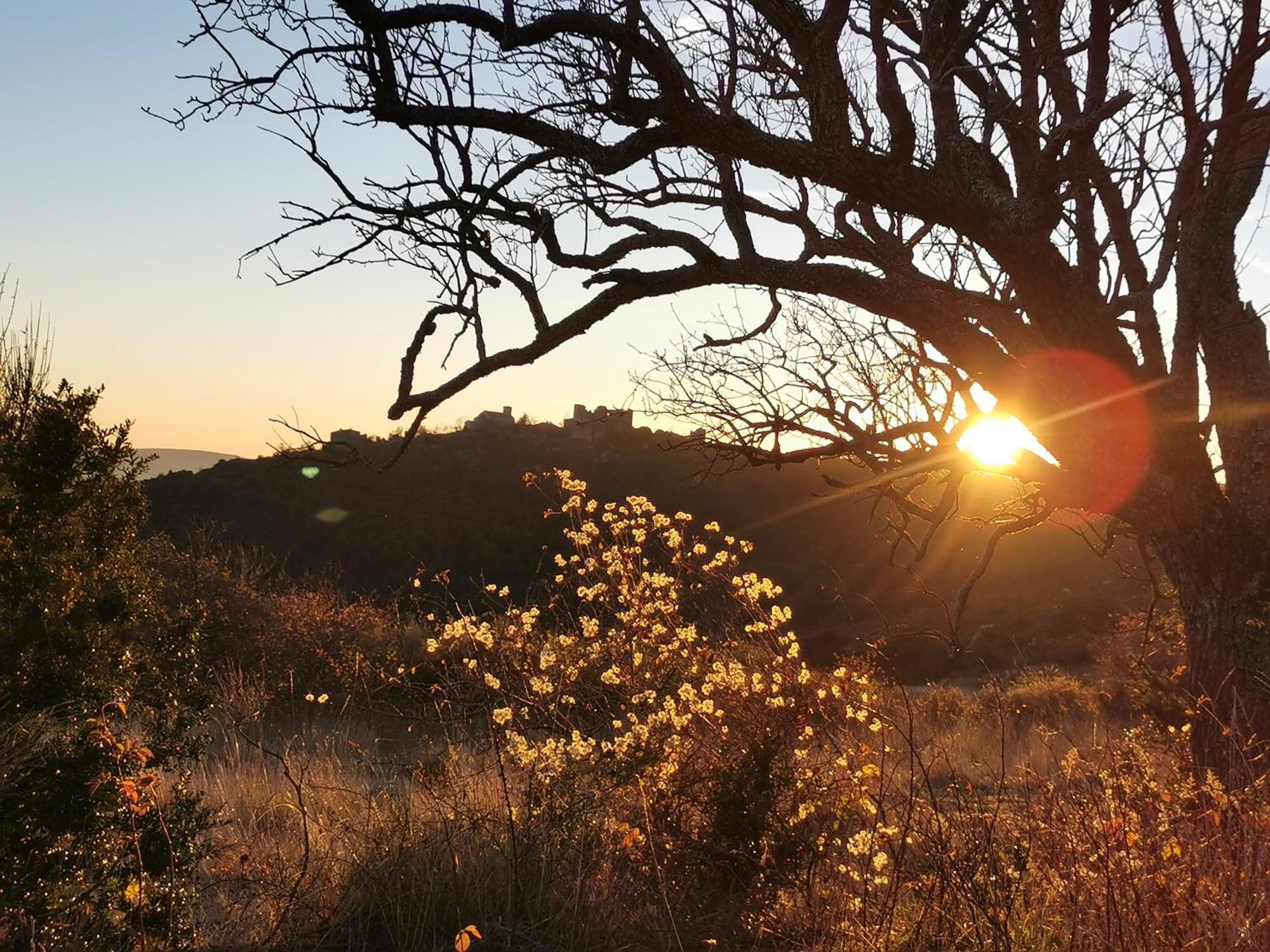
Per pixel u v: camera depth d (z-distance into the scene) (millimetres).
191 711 4145
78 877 3373
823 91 5684
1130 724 10250
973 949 3354
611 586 6371
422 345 5805
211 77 5133
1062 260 6043
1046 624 21734
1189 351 6438
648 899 4289
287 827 5281
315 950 3676
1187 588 6473
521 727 5641
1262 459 6324
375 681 10883
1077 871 3545
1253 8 6062
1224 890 3246
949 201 5895
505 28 5156
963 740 8641
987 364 6426
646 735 5160
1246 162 6516
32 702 3670
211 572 13664
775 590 6203
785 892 4316
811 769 5199
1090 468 6379
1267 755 4957
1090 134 5395
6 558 3879
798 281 6406
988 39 6730
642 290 6219
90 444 4141
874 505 8055
